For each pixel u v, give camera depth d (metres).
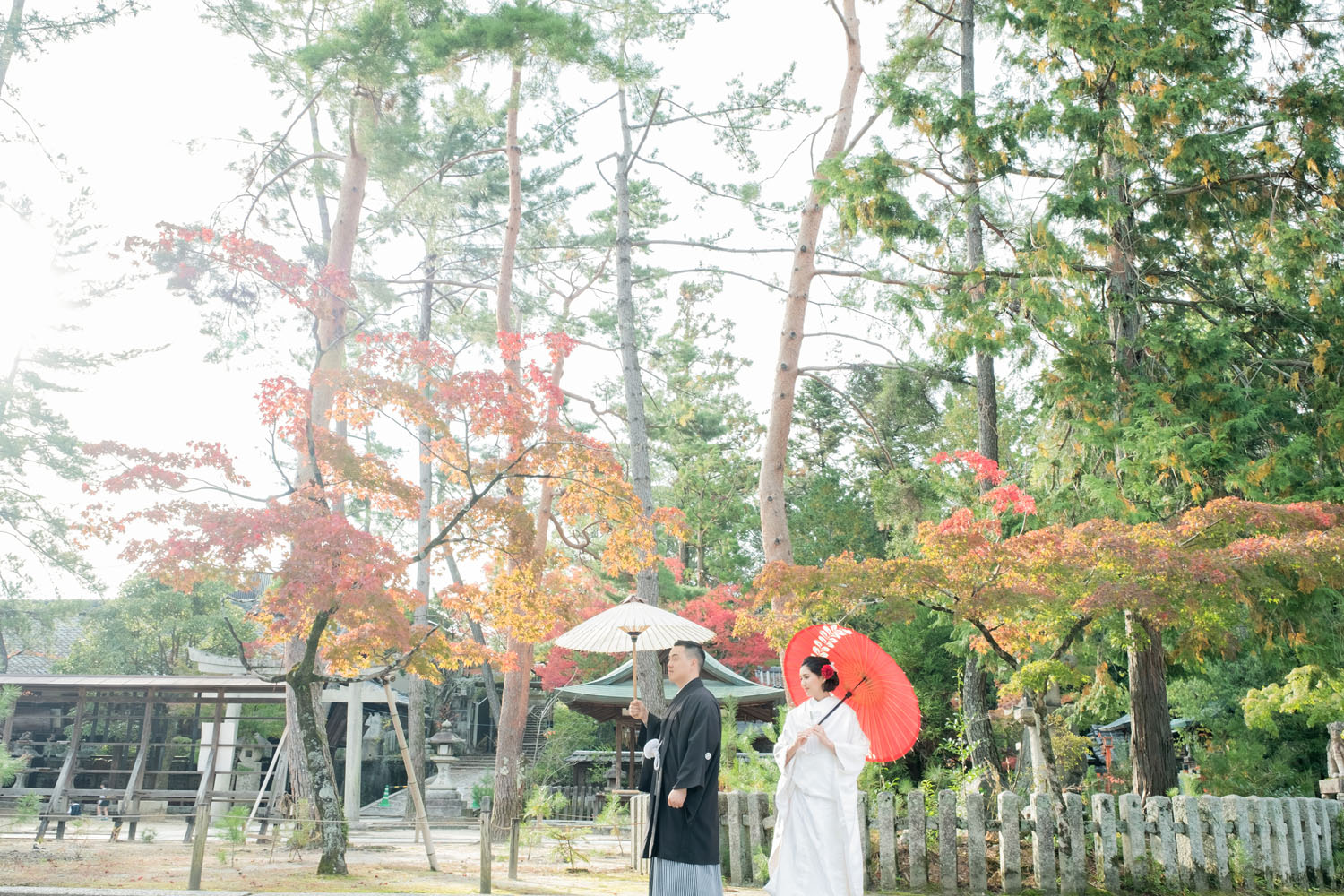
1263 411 13.75
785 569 11.03
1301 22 15.58
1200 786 17.77
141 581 31.59
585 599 25.08
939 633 24.75
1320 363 14.28
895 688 6.81
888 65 18.80
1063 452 15.91
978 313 14.27
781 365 18.77
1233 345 14.22
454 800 29.27
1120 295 15.02
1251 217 15.14
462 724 42.06
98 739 26.50
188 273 11.48
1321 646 12.96
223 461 10.73
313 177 19.92
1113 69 14.41
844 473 35.88
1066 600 10.30
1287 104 14.87
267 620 11.88
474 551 12.66
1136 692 13.93
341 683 15.68
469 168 29.34
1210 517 10.45
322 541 9.94
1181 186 15.52
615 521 13.24
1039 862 9.88
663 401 30.97
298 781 16.59
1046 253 13.88
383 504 12.02
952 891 9.66
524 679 22.53
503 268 22.83
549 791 27.16
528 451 12.16
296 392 11.27
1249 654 18.48
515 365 13.85
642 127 22.45
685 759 5.51
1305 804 11.23
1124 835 10.20
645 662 20.62
